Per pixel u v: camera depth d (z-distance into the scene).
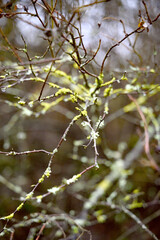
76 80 1.45
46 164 2.55
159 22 1.67
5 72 1.23
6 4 1.00
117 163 2.13
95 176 2.26
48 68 1.24
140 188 2.19
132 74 1.63
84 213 1.84
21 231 1.96
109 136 2.65
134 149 2.26
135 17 1.65
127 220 2.20
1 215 2.03
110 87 1.23
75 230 1.46
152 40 1.65
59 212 1.85
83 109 1.04
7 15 0.98
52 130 2.71
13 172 2.40
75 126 2.65
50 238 1.79
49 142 2.69
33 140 2.66
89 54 1.32
